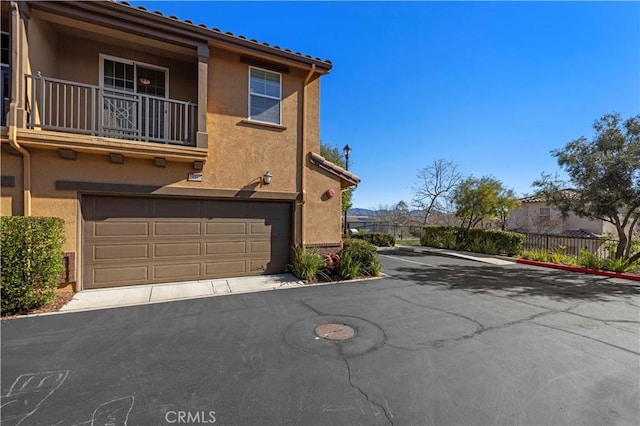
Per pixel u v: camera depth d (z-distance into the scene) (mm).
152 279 7219
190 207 7613
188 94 8328
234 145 7965
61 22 6504
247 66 8156
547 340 4406
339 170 9320
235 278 8016
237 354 3842
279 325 4871
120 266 6914
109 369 3422
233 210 8117
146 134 6906
